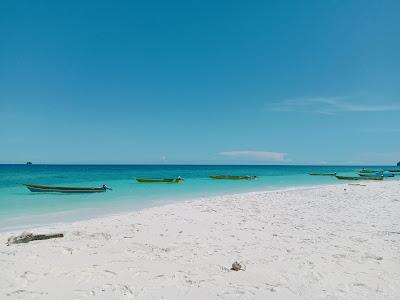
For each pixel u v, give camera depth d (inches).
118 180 1552.7
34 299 188.7
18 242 316.8
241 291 202.5
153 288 206.2
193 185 1253.1
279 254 283.0
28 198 782.5
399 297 195.5
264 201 677.3
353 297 195.3
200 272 235.9
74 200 747.4
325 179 1787.6
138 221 442.9
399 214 500.1
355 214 502.6
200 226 409.1
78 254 277.7
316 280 221.1
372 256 273.1
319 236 351.9
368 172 2785.4
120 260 262.7
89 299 189.6
